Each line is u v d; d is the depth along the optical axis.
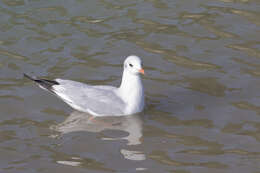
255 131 13.91
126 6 21.05
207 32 19.23
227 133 13.88
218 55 17.89
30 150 13.17
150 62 17.58
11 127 14.22
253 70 16.95
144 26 19.66
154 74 16.97
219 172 12.16
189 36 19.03
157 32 19.27
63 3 21.17
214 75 16.83
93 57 17.83
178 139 13.65
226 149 13.13
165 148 13.23
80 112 15.21
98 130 14.20
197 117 14.77
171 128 14.23
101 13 20.50
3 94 15.73
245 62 17.42
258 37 18.88
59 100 15.80
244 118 14.58
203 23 19.80
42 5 20.97
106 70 17.16
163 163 12.55
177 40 18.80
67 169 12.35
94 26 19.62
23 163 12.62
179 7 20.94
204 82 16.52
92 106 14.94
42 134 13.93
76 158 12.83
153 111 15.17
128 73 14.84
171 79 16.72
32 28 19.33
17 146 13.34
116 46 18.44
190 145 13.34
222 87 16.20
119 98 15.05
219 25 19.66
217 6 20.97
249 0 21.36
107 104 14.93
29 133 13.96
